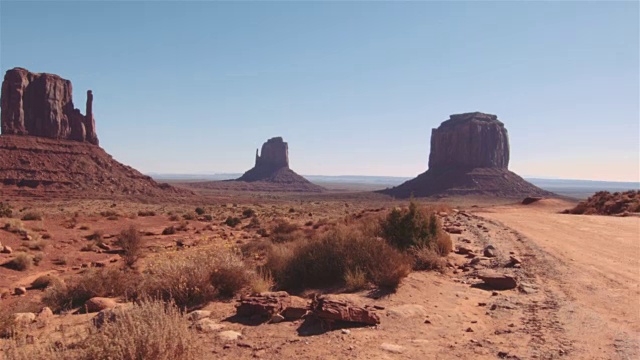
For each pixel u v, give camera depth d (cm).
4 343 594
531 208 5581
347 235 1121
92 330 534
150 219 5331
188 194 14550
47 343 512
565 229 2155
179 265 910
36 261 2214
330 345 582
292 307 712
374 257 982
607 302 804
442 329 657
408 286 905
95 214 5525
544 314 734
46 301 1113
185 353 479
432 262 1144
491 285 966
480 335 630
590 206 4159
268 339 611
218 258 955
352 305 725
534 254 1377
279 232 3192
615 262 1219
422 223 1347
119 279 1147
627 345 572
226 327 671
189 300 857
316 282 1000
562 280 1005
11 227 2994
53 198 10862
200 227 4478
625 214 3080
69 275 1853
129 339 444
